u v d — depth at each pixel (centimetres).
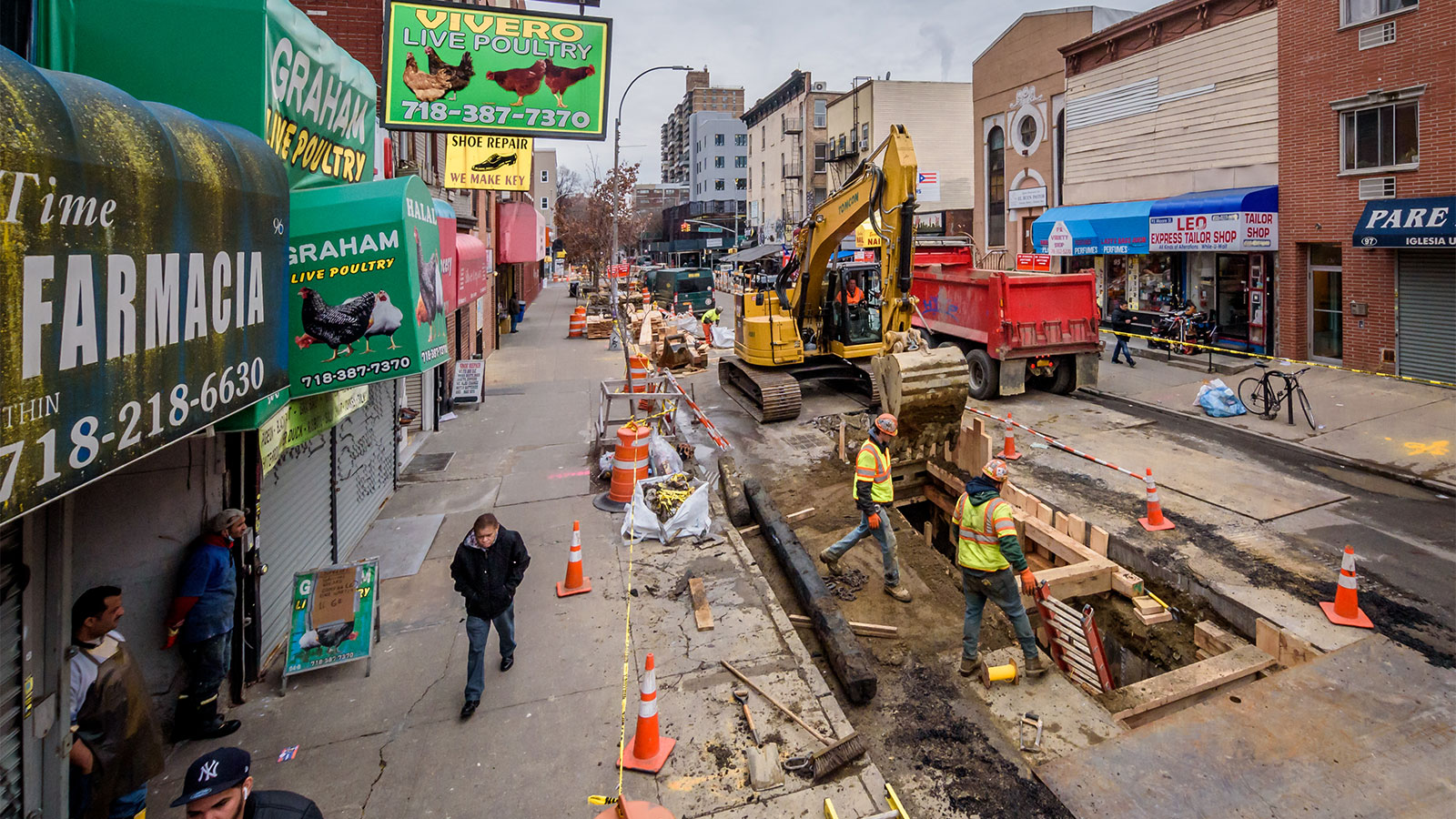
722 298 4809
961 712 557
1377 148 1445
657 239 9638
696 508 864
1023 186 2608
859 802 450
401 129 979
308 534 695
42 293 256
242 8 492
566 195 7625
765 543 867
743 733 515
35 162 250
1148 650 734
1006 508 567
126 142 309
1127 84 2050
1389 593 697
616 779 471
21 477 247
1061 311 1463
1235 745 507
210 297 383
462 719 532
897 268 1060
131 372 313
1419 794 458
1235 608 690
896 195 1048
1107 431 1256
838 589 762
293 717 536
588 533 874
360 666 600
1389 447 1084
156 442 334
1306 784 471
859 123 4594
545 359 2180
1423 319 1395
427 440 1297
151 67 481
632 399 1145
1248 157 1723
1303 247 1620
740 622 664
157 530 491
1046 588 671
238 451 541
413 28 964
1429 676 570
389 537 863
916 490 1106
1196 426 1278
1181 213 1786
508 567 556
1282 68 1616
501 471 1116
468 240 1250
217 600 501
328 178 662
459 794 458
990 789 473
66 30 464
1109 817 446
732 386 1722
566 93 1018
